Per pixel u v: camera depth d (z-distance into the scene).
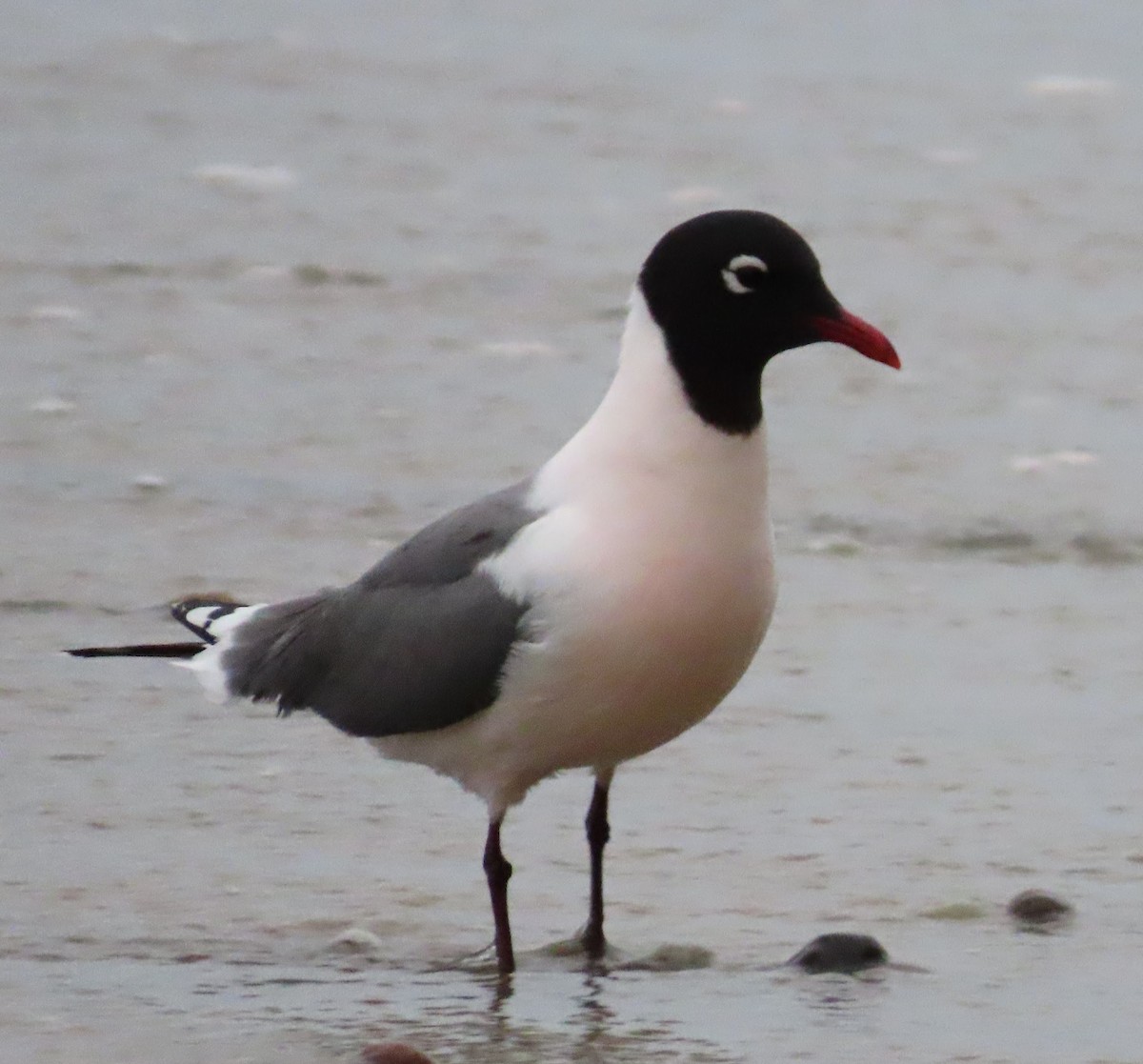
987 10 34.59
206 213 25.03
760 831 11.74
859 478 17.84
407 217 25.08
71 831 11.52
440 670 10.23
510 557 10.07
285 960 10.11
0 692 13.41
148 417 18.83
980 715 13.43
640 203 25.78
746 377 9.98
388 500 17.09
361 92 30.16
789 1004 9.61
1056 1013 9.48
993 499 17.42
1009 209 25.69
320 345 20.91
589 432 10.19
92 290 22.31
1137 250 24.36
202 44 32.25
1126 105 29.94
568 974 10.02
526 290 22.69
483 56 32.22
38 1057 8.88
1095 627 15.04
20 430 18.41
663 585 9.86
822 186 26.47
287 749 12.73
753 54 32.47
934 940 10.40
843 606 15.32
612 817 11.94
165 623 14.60
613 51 32.62
